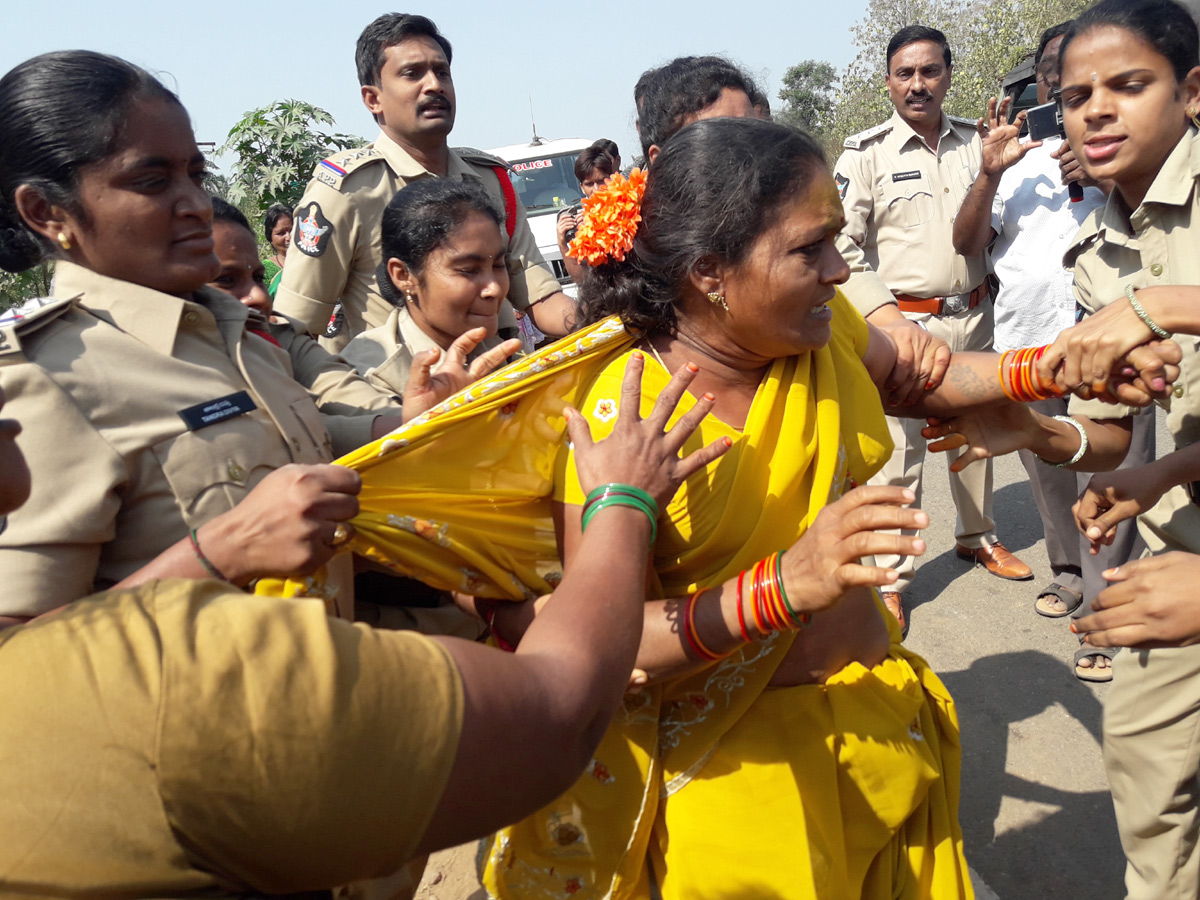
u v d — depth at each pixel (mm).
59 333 1552
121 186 1604
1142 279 2330
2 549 1421
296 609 945
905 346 2072
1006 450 2141
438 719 937
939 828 1909
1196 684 2070
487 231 2750
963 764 3236
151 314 1642
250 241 2623
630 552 1282
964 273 4395
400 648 963
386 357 2812
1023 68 5672
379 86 3627
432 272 2729
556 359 1664
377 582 2215
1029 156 4184
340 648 923
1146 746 2180
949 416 2113
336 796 888
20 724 855
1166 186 2182
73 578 1465
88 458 1481
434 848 968
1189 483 2199
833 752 1735
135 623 905
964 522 4523
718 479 1636
